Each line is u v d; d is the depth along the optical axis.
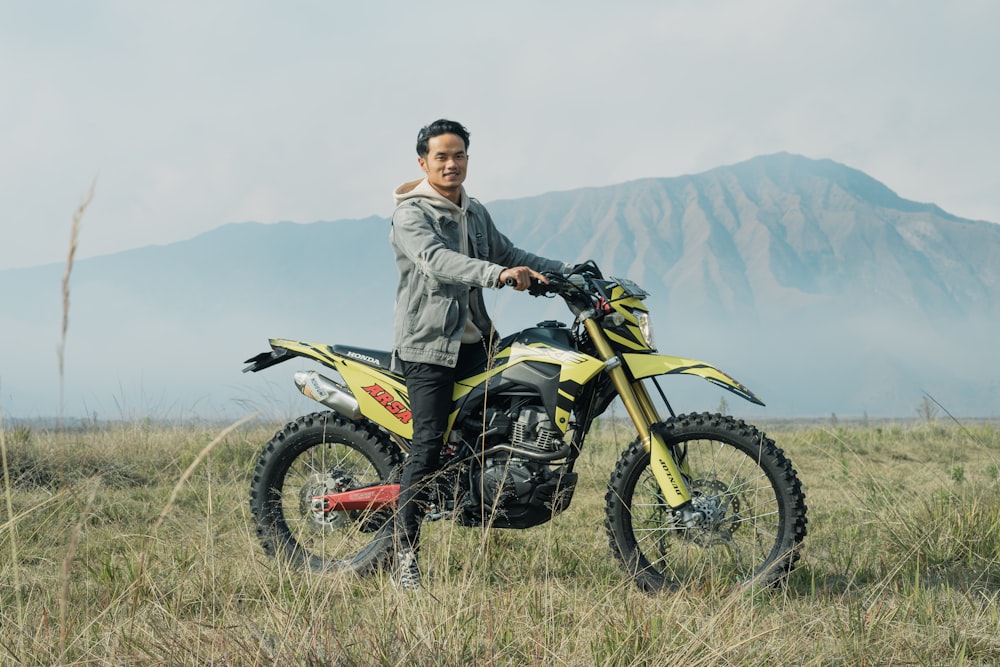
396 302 4.77
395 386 4.80
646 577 4.39
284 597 3.64
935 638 3.51
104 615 3.50
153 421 10.14
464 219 4.84
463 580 3.70
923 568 4.72
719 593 4.04
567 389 4.46
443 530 4.61
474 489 4.52
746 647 3.18
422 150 4.83
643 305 4.65
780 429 14.26
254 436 9.05
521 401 4.58
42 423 9.12
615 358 4.52
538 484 4.46
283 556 4.62
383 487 4.75
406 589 3.84
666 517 4.50
